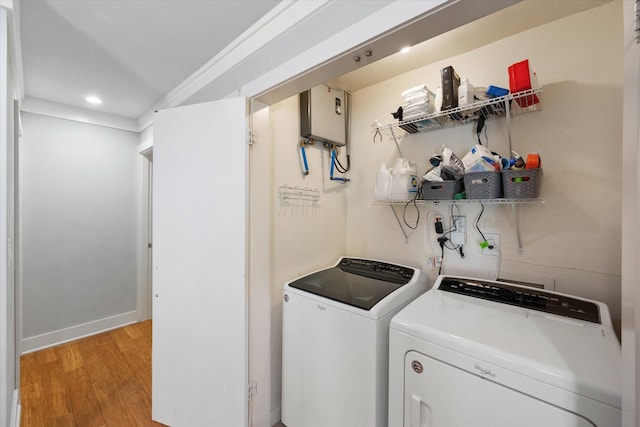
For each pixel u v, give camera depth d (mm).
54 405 1847
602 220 1304
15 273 1776
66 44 1644
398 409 1144
